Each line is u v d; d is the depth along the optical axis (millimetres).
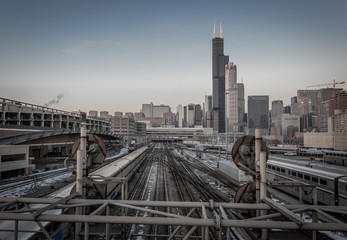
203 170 37000
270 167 26078
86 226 6113
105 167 20016
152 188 23219
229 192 22219
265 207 6711
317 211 6559
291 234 6477
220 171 35812
